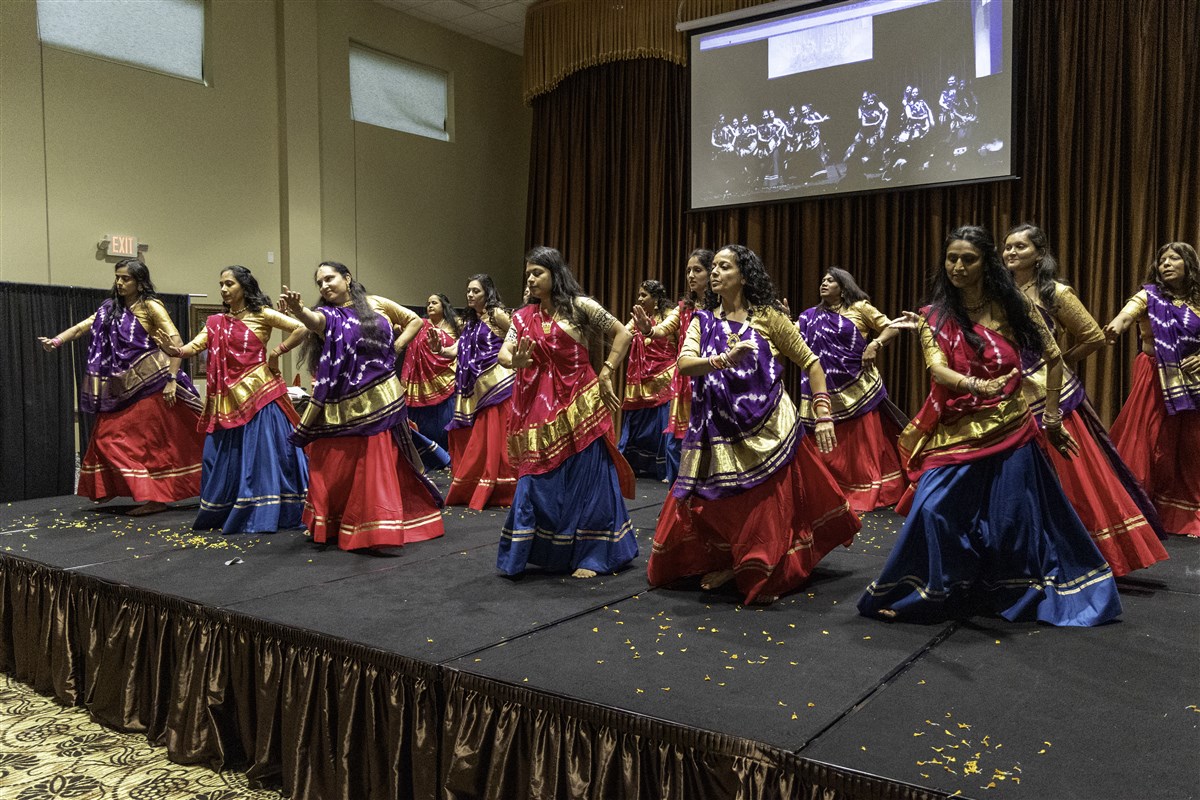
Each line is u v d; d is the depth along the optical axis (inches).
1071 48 255.0
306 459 179.0
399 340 161.5
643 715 79.0
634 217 346.9
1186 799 63.7
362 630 104.7
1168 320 156.2
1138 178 246.1
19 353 219.8
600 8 343.0
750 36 310.0
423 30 365.4
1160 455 163.0
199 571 134.6
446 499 201.8
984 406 105.3
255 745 106.9
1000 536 106.9
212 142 296.4
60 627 131.4
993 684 87.3
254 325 173.6
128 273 183.3
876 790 66.7
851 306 193.6
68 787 102.6
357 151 340.8
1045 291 123.7
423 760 91.4
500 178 402.9
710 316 121.3
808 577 128.3
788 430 118.6
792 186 304.0
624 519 138.1
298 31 316.2
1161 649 97.7
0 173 245.6
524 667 91.9
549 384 135.0
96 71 266.1
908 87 279.6
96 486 185.6
